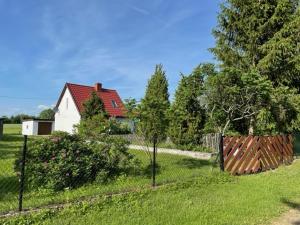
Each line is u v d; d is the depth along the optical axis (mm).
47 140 8305
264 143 11945
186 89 15812
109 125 11875
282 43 15523
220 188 8570
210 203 7160
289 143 13883
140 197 7297
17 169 8109
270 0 16750
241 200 7457
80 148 8648
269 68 16234
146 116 11828
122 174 9312
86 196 6988
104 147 9258
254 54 17125
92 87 40312
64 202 6500
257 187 8797
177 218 6125
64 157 8219
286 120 15969
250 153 11219
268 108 13922
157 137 12281
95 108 29203
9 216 5684
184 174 9836
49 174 7957
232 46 17781
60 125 39281
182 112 17047
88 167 8531
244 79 12125
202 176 9406
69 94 37969
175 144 17594
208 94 13438
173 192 7887
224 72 12461
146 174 10000
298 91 17109
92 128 11633
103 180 8727
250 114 13680
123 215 6191
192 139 17109
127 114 11883
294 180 9852
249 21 16875
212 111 13750
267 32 16922
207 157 14641
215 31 17844
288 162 13555
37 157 8102
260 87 12125
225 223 5980
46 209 6016
